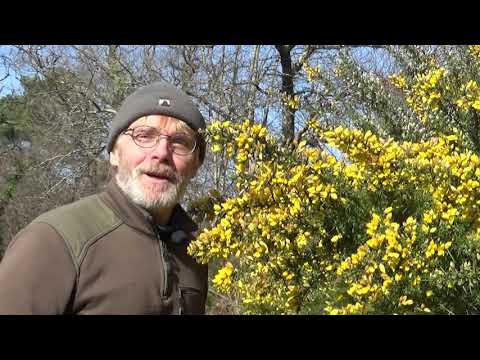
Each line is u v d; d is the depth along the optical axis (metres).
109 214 1.74
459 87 2.50
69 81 8.73
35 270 1.52
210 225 2.36
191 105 1.98
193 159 2.00
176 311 1.80
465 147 2.37
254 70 7.60
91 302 1.60
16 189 12.55
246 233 2.02
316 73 3.75
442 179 1.89
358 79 2.96
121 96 8.28
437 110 2.52
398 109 2.89
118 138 1.91
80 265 1.59
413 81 2.86
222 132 2.01
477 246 1.87
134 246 1.73
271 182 2.04
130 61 8.53
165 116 1.89
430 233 1.90
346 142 2.03
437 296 1.89
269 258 2.13
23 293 1.49
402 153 2.07
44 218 1.64
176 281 1.87
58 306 1.54
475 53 2.85
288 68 7.05
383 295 1.82
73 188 9.73
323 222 2.10
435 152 2.11
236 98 7.25
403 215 2.09
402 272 1.82
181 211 2.09
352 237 2.11
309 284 2.14
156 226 1.84
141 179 1.83
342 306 1.96
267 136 2.04
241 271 2.18
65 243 1.59
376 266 1.81
